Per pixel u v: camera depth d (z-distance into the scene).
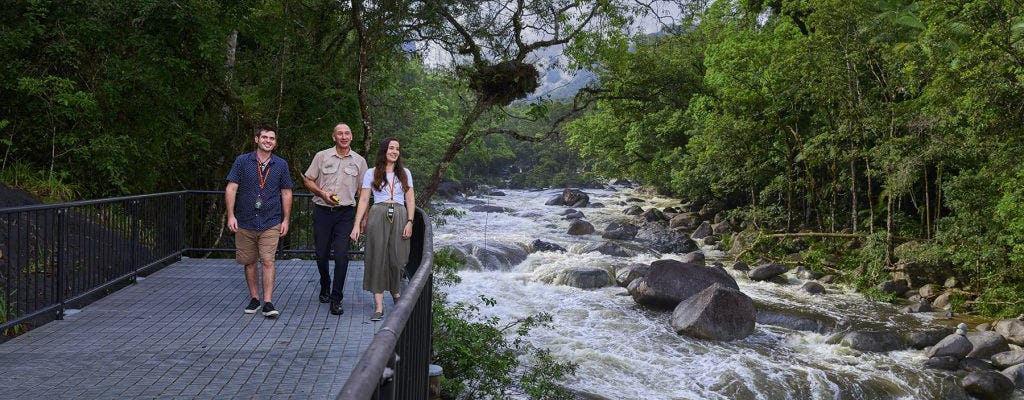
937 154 20.69
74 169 11.02
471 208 40.81
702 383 12.09
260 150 6.77
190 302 7.28
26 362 5.03
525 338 14.23
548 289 19.06
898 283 19.80
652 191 55.97
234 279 8.66
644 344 14.09
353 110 15.83
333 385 4.66
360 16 15.03
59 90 9.96
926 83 22.00
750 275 21.77
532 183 75.44
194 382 4.64
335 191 7.02
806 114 29.84
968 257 19.08
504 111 18.16
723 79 28.61
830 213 31.52
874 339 14.13
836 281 21.33
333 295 6.86
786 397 11.72
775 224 31.70
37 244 6.16
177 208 9.99
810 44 24.23
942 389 12.11
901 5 22.69
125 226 8.04
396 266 6.52
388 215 6.48
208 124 14.36
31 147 10.80
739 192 37.91
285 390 4.52
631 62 19.42
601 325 15.41
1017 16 17.66
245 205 6.67
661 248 28.75
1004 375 12.17
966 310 17.64
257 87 15.65
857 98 24.73
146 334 5.94
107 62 10.85
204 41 11.46
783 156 30.67
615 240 30.00
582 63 18.14
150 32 11.34
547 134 18.81
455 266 13.44
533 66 16.78
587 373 12.34
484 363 9.88
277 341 5.80
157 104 11.51
